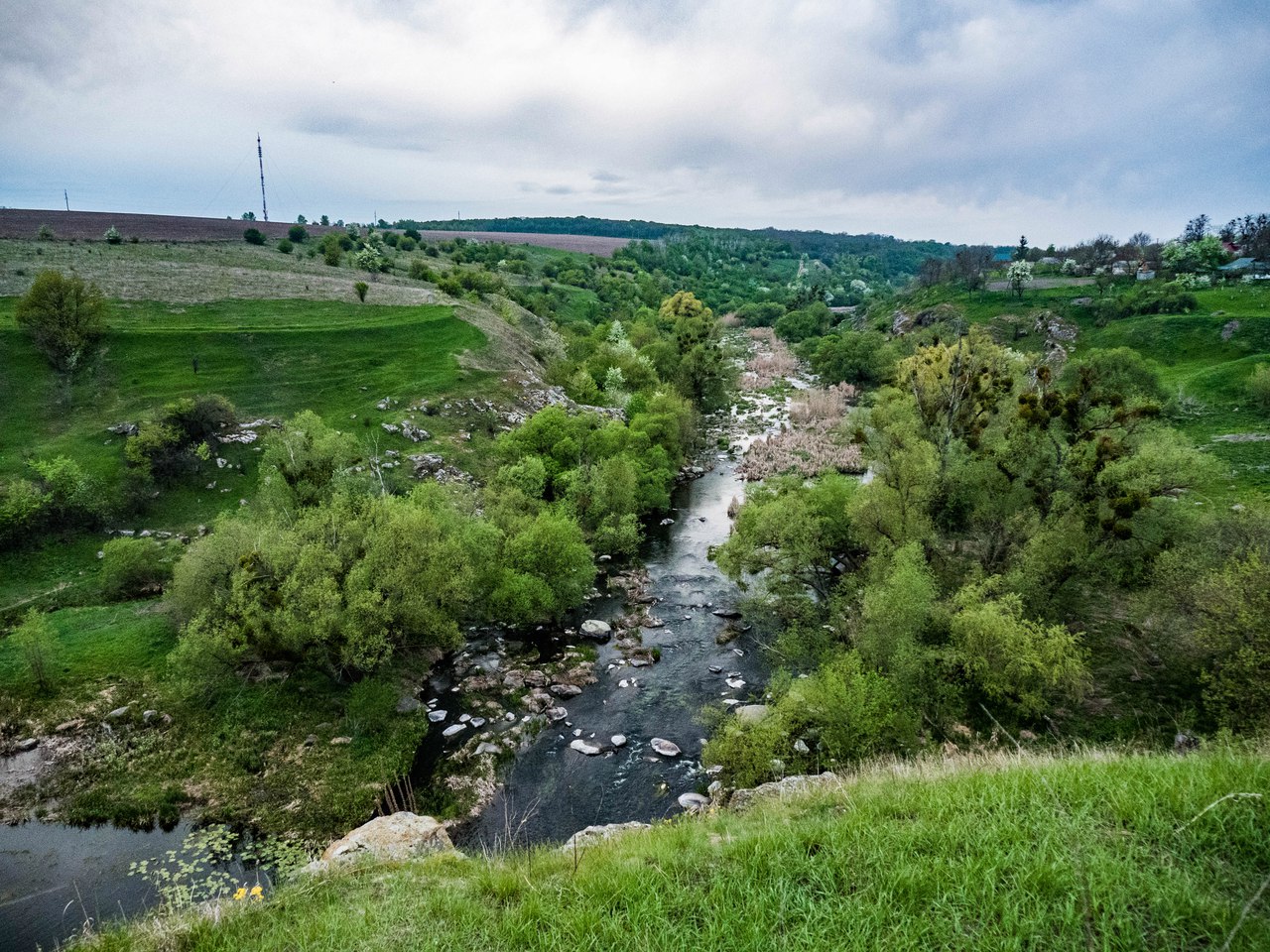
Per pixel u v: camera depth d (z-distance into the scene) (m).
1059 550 29.89
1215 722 24.86
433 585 31.73
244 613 29.80
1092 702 27.48
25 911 21.28
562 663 35.53
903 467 34.59
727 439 80.38
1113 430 33.12
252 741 29.23
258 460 54.22
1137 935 7.00
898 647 27.00
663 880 9.41
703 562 48.19
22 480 44.16
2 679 31.50
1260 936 6.74
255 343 69.31
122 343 62.56
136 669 32.75
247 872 22.81
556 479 50.81
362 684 30.92
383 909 10.20
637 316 150.38
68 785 26.77
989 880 8.10
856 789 13.12
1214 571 26.03
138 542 41.19
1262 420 61.84
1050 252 179.50
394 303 92.12
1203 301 105.44
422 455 57.06
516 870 11.05
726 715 30.27
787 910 8.36
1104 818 9.27
